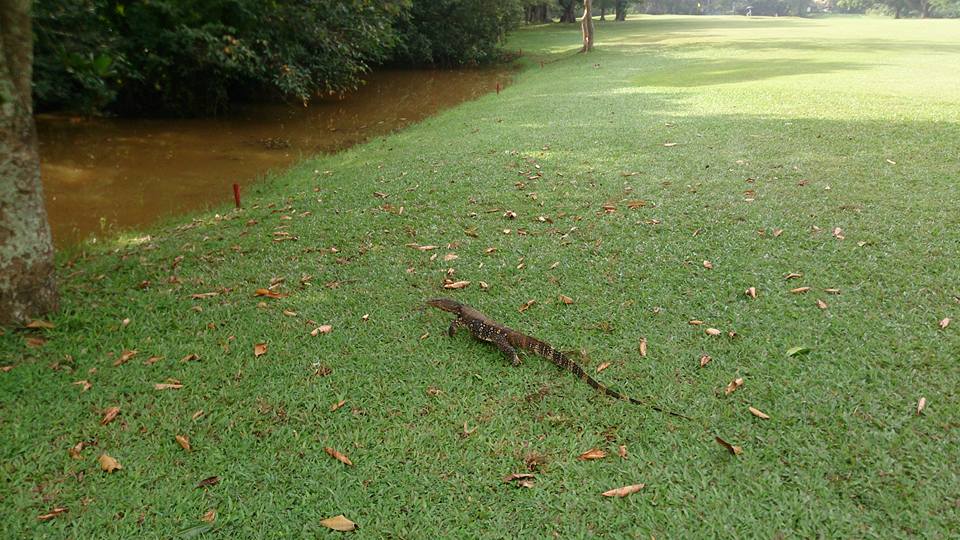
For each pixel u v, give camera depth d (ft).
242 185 29.68
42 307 14.06
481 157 27.96
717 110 35.65
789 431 9.69
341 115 49.70
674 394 10.77
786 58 66.90
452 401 10.88
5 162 12.98
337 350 12.71
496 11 82.38
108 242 21.36
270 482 9.19
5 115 12.84
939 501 8.21
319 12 42.63
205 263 17.74
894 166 22.04
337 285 15.85
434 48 80.59
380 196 23.02
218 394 11.37
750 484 8.73
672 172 23.44
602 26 165.89
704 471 9.02
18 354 12.72
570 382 11.21
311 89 50.98
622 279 15.16
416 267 16.71
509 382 11.35
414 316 13.98
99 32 30.96
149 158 35.50
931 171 21.15
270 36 41.55
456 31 80.38
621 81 54.13
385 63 83.71
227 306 14.84
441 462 9.46
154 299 15.37
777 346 12.00
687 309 13.57
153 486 9.23
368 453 9.71
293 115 49.75
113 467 9.53
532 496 8.75
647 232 17.88
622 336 12.73
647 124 32.86
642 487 8.79
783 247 16.17
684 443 9.60
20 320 13.66
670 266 15.65
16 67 12.94
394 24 73.87
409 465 9.42
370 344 12.89
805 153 24.67
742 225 17.79
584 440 9.77
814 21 206.49
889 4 271.49
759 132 28.86
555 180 23.53
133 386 11.69
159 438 10.25
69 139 39.29
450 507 8.63
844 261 15.15
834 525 7.97
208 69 44.91
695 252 16.34
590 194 21.58
